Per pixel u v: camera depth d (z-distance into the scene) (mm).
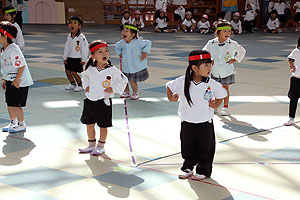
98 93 5031
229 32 6953
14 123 6078
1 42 5762
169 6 30719
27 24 28734
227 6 26906
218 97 4418
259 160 5016
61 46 16844
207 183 4336
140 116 6957
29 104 7703
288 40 21047
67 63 8797
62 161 4930
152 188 4203
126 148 5391
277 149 5418
